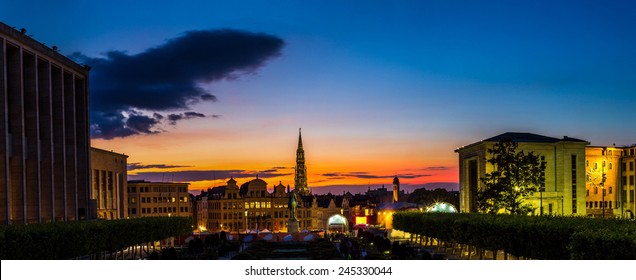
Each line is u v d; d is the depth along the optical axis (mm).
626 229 58156
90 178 142125
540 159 172500
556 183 171875
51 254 72438
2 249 64625
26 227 72875
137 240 101188
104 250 87688
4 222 100500
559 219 82062
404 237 161000
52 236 72750
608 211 189250
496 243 84875
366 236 140750
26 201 112562
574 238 60781
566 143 173250
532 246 74812
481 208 136125
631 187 188375
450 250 119000
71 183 132750
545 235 71688
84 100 141000
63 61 129625
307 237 154125
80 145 139875
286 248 127375
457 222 100000
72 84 134750
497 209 132875
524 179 132625
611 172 191500
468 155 184750
